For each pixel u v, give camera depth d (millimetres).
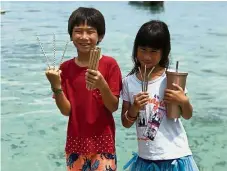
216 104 7988
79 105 3305
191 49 14188
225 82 9672
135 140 6219
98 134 3307
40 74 10547
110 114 3389
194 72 10711
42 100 8375
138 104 3104
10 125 6953
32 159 5652
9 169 5328
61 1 36531
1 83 9672
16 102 8211
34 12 27625
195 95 8602
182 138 3266
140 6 32156
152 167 3205
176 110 3125
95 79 3012
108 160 3326
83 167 3369
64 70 3396
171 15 25578
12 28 19781
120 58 12320
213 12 26953
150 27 3133
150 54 3141
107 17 24828
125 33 18047
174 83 3076
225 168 5305
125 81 3389
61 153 5852
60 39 16156
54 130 6746
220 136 6391
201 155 5711
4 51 13758
